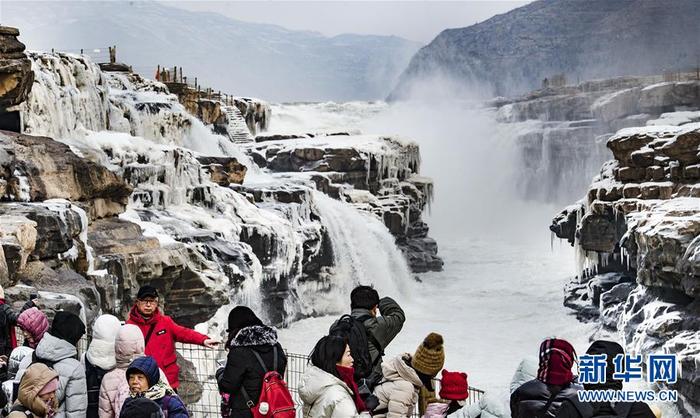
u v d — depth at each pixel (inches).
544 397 298.8
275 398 341.4
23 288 664.4
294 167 2240.4
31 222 719.1
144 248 936.3
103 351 379.6
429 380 366.6
